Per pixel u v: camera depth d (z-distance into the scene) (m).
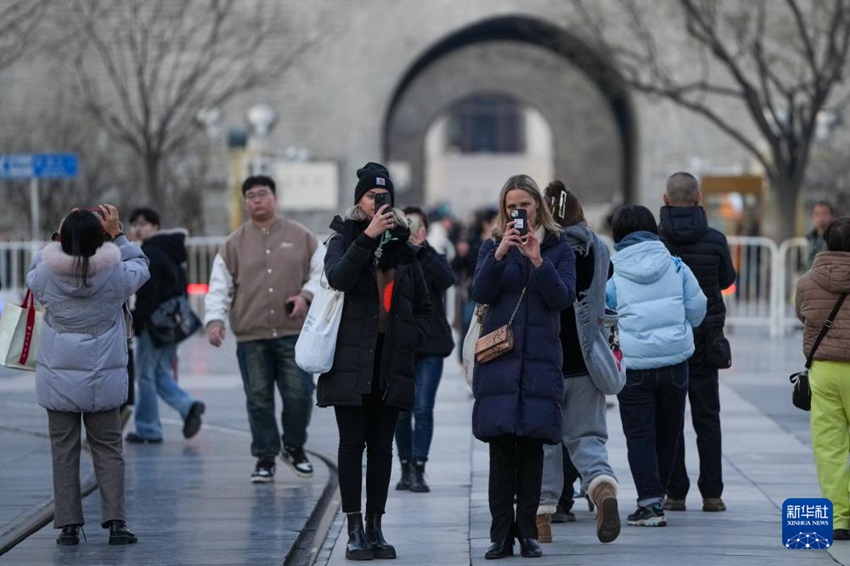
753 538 23.33
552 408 21.25
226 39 88.44
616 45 83.75
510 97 151.25
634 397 24.39
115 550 23.09
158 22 87.50
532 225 21.75
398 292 22.22
